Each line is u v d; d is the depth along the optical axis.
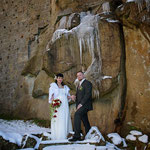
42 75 6.61
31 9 8.91
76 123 3.66
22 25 9.09
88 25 5.37
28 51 8.62
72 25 6.11
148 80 4.61
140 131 4.46
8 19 9.66
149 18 4.55
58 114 4.00
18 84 8.48
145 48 4.73
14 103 8.39
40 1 8.70
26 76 7.98
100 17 5.45
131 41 4.98
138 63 4.82
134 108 4.73
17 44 9.09
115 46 5.11
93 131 3.83
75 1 6.71
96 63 5.09
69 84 5.46
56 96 4.08
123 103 5.03
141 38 4.81
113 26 5.22
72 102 5.53
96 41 5.21
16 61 8.95
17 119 7.40
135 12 4.75
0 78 9.40
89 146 3.35
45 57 5.80
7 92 8.94
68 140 3.61
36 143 4.21
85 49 5.32
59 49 5.69
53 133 4.02
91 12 6.52
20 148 4.11
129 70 4.97
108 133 4.86
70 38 5.56
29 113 7.19
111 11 6.00
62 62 5.58
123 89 5.07
